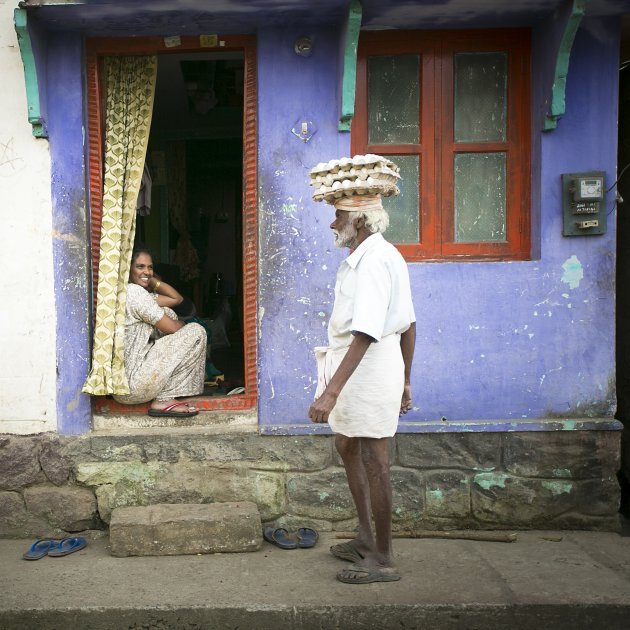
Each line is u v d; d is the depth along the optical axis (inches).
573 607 117.6
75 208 148.5
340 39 145.3
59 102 147.4
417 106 155.5
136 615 118.3
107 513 150.9
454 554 138.8
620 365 180.4
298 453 150.3
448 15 144.1
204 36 150.4
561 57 140.1
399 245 156.2
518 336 150.8
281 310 150.3
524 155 155.2
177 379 154.2
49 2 134.1
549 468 150.7
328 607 117.8
